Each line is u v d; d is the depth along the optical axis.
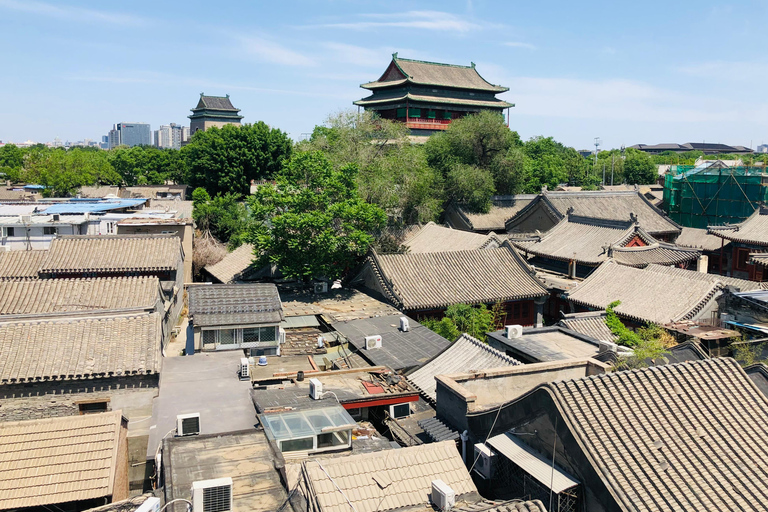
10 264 37.12
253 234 39.56
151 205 69.25
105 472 15.54
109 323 24.03
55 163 88.69
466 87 88.50
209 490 12.04
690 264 52.41
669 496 11.53
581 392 13.55
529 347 23.78
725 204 66.56
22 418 21.53
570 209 52.16
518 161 72.00
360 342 28.20
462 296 35.56
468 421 16.47
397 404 20.91
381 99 88.19
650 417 13.27
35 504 14.56
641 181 119.12
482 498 13.55
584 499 12.38
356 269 39.88
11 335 22.81
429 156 70.69
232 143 82.69
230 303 29.27
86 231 48.31
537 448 13.96
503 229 67.38
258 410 18.34
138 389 22.34
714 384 14.41
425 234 54.09
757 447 12.90
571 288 38.34
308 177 40.62
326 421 17.22
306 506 12.56
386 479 13.48
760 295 26.72
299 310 34.25
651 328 27.66
